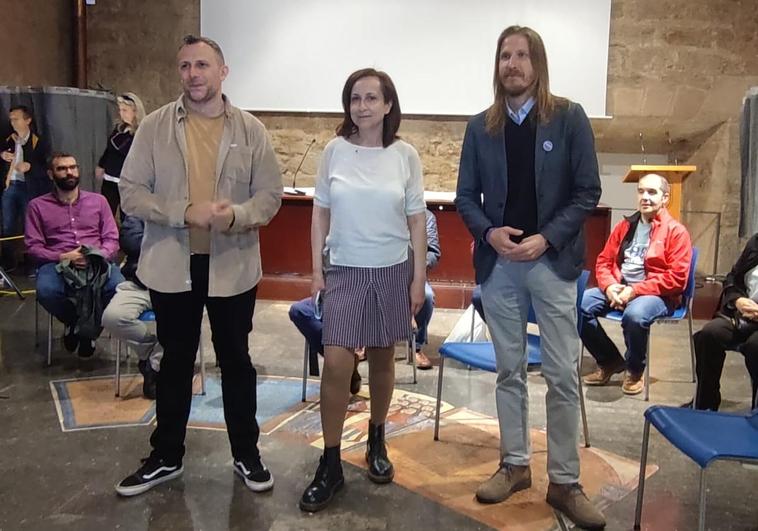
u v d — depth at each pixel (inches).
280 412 131.6
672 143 292.5
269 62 285.7
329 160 97.7
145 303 137.0
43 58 286.7
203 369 139.9
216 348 100.3
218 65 93.5
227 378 100.7
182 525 91.5
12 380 147.2
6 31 263.0
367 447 107.8
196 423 124.8
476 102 277.0
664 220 151.7
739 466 111.6
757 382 121.0
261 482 100.3
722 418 87.0
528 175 91.7
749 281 128.1
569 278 91.8
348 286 95.1
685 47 272.1
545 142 89.7
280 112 289.1
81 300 151.5
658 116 277.7
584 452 116.0
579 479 106.0
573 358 92.7
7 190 240.1
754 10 268.4
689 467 111.3
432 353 172.9
